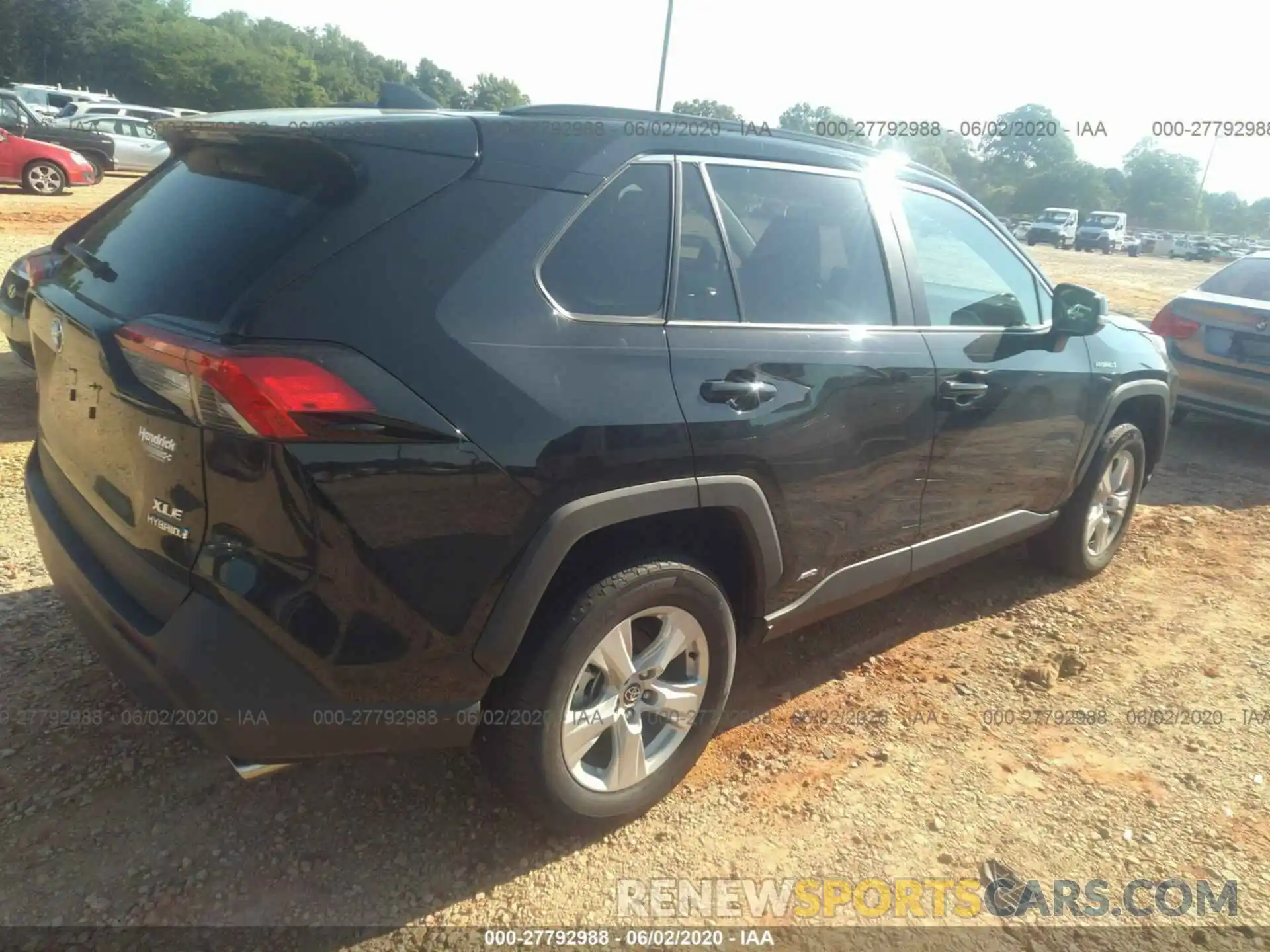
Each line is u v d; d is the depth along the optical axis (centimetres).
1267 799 300
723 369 256
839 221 309
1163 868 268
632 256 248
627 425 231
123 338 208
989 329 356
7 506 419
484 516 211
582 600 235
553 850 257
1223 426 811
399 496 201
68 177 1609
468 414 208
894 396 305
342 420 192
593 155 248
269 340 192
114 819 253
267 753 207
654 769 269
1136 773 309
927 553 348
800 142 309
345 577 199
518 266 224
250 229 215
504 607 218
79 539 250
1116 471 451
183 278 214
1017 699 348
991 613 418
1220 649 397
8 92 1902
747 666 359
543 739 234
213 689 197
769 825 273
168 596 211
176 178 259
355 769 281
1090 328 371
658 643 261
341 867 245
